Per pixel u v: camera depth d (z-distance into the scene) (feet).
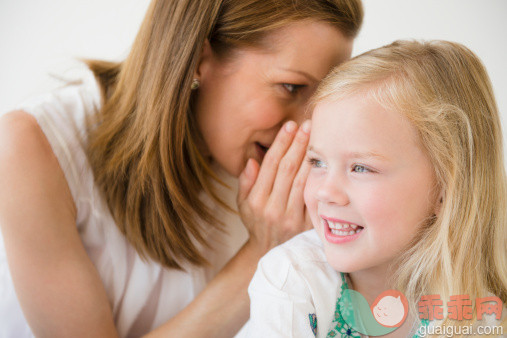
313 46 2.70
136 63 2.99
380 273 2.50
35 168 2.79
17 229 2.72
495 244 2.60
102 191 3.08
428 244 2.37
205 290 3.03
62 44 4.38
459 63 2.50
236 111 2.88
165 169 2.89
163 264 3.20
